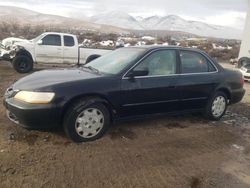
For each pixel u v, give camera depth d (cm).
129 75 539
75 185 385
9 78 1145
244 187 416
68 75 536
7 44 1413
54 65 1483
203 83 637
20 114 471
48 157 449
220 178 434
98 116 516
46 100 471
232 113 780
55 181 390
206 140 571
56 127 498
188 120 679
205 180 424
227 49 4734
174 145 534
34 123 475
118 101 530
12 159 435
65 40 1473
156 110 585
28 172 405
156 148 514
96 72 557
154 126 619
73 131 494
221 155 511
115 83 525
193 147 534
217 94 673
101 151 484
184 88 607
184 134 591
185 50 628
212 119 686
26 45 1379
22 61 1345
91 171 421
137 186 395
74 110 488
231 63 2945
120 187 390
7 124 561
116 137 542
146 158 475
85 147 491
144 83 553
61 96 479
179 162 472
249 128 665
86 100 500
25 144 485
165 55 595
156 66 579
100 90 509
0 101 735
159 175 427
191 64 632
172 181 414
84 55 1517
